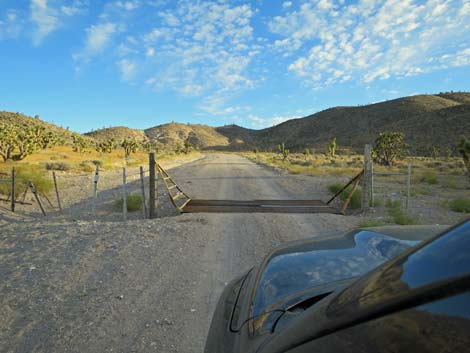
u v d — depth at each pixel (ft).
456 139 384.06
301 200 48.26
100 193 60.64
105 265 21.33
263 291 7.00
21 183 50.72
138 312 15.19
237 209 41.19
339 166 146.72
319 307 4.42
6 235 29.12
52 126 597.93
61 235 28.45
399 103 608.60
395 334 3.04
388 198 49.08
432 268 3.27
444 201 45.98
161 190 62.39
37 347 12.67
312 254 7.89
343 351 3.40
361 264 7.07
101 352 12.28
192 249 24.63
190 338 13.09
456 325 2.67
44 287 18.03
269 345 4.85
